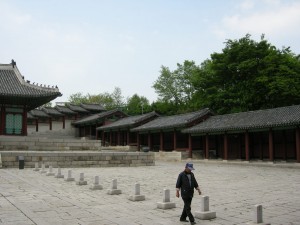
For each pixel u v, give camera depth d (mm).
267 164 39188
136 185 15992
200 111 54094
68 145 47625
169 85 87812
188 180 11578
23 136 47500
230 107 59094
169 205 14000
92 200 15742
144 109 94125
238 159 47719
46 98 49062
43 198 15953
